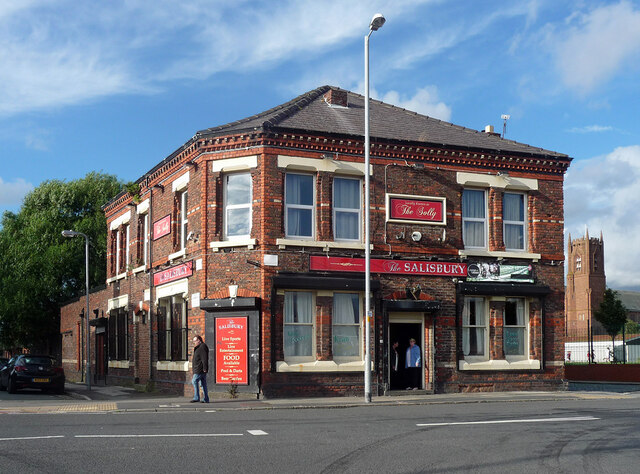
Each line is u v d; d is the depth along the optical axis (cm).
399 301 2253
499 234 2448
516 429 1329
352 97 2786
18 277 4744
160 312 2653
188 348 2342
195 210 2312
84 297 3869
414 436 1228
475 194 2461
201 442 1140
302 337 2195
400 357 2359
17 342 5216
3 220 5238
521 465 966
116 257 3366
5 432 1259
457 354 2341
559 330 2489
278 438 1193
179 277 2416
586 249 12812
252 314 2134
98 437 1191
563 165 2552
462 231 2411
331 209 2241
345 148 2262
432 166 2372
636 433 1277
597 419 1496
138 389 2745
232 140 2203
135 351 2919
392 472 912
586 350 3881
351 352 2244
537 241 2497
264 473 895
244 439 1178
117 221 3312
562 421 1459
